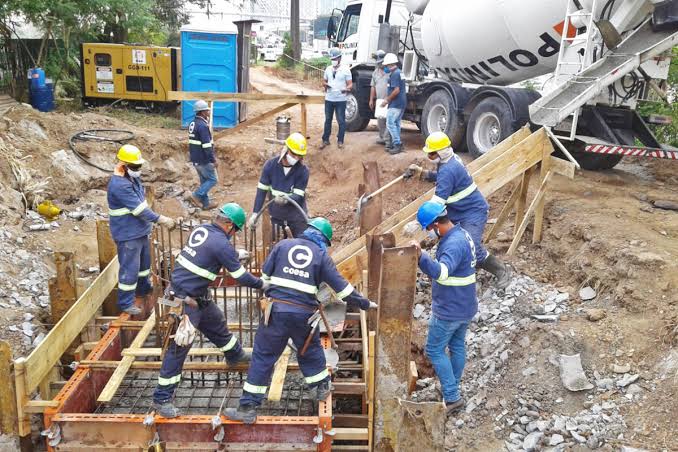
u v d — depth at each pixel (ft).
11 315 22.48
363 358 18.81
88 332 20.99
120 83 53.88
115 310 22.76
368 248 19.39
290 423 15.06
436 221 17.08
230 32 48.57
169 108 55.83
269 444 15.24
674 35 25.63
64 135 39.09
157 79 53.78
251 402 14.94
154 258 18.51
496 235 26.20
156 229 18.80
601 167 32.24
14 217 30.04
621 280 20.68
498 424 18.02
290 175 22.99
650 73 28.17
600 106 29.09
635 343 18.48
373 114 44.39
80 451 15.17
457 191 21.01
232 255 15.17
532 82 42.42
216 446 15.20
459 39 34.45
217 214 15.61
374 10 44.78
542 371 18.93
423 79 41.91
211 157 34.63
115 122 44.09
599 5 27.04
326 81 39.99
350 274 23.07
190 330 14.65
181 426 15.10
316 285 15.10
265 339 14.90
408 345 14.64
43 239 29.32
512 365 19.85
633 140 29.68
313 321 14.94
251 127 50.75
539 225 24.85
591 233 23.04
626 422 16.43
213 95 39.34
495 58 34.04
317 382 15.61
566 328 19.77
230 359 17.22
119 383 16.20
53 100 54.13
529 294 22.58
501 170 23.59
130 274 20.20
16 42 55.42
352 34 48.88
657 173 31.86
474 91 33.78
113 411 17.06
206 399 17.52
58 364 20.43
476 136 33.73
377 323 14.57
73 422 15.02
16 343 21.17
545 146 23.94
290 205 23.16
